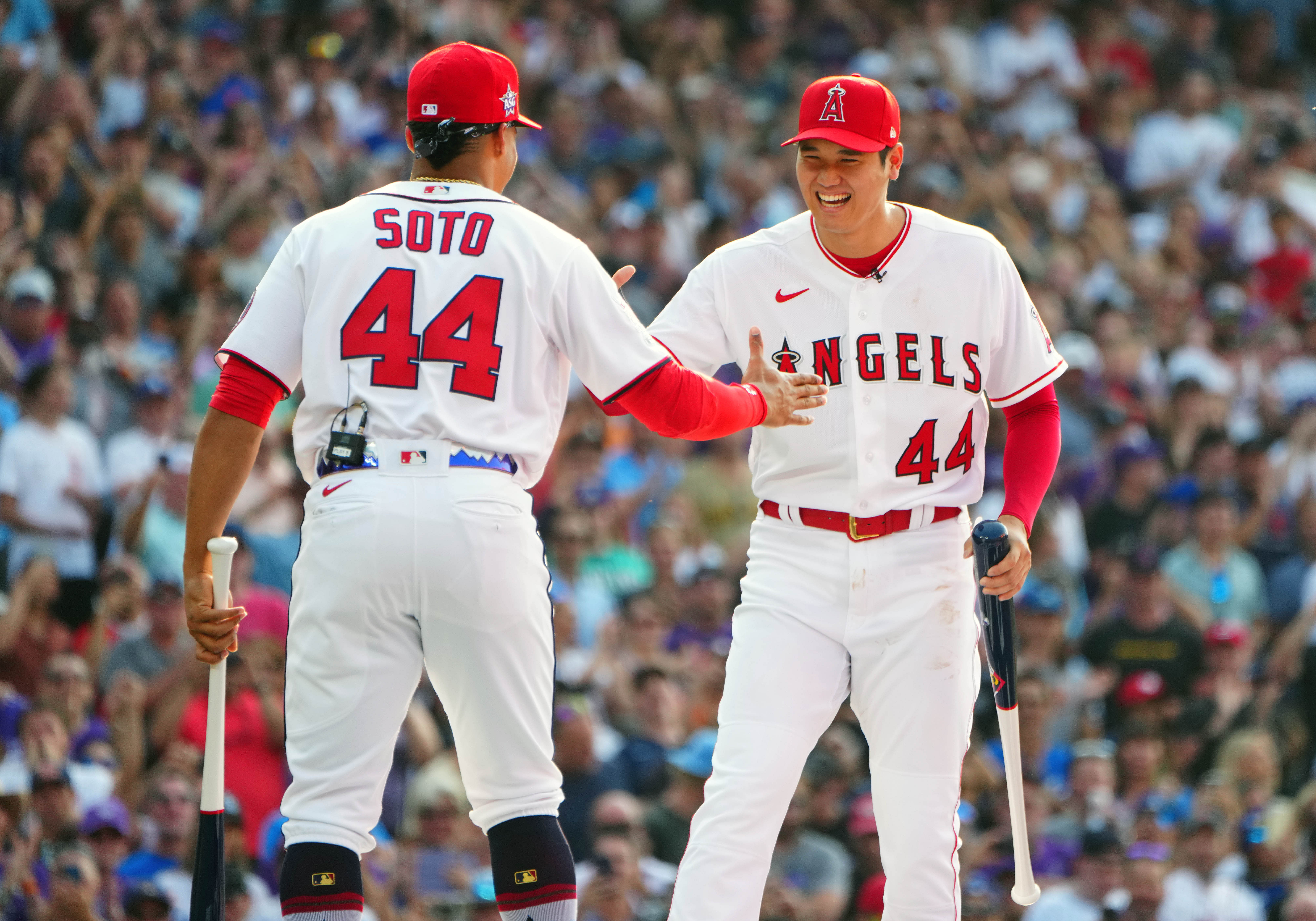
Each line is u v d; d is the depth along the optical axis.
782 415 13.55
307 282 12.55
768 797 13.91
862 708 14.65
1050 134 55.38
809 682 14.32
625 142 49.00
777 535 14.80
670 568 33.44
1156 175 55.75
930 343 14.48
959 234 14.59
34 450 32.28
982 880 26.23
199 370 36.47
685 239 46.50
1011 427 15.17
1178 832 28.19
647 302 41.78
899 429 14.48
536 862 12.44
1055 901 26.14
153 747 27.20
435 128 12.87
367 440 12.23
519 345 12.48
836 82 14.05
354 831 12.30
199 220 42.41
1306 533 39.03
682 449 38.72
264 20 50.12
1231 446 38.97
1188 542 36.91
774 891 24.77
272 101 47.00
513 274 12.51
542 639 12.59
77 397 34.56
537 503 35.03
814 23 57.25
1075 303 46.91
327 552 12.21
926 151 49.91
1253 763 30.56
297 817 12.27
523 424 12.54
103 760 26.64
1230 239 52.06
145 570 31.48
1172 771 31.19
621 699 29.89
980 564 13.72
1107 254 49.97
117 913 24.22
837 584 14.41
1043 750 29.88
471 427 12.27
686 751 27.52
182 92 46.66
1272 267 50.31
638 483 37.28
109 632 29.20
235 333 12.51
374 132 47.47
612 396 12.73
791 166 50.41
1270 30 63.09
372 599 12.14
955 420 14.60
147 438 34.16
